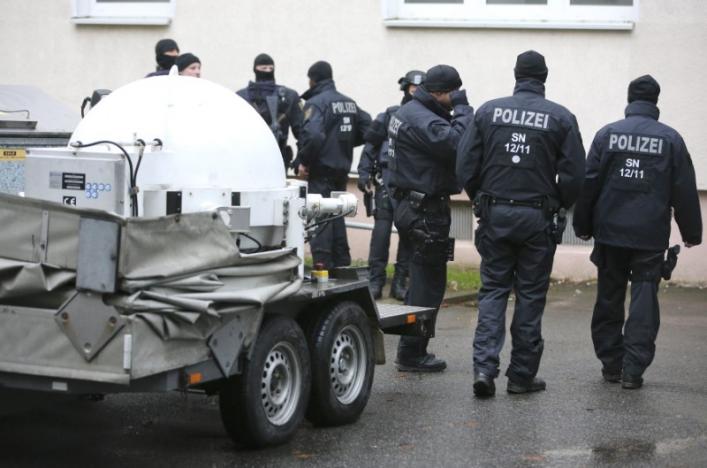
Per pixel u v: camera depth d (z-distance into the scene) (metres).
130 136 7.23
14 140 9.10
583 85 14.84
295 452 7.49
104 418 8.45
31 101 10.48
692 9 14.43
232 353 6.98
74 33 16.58
